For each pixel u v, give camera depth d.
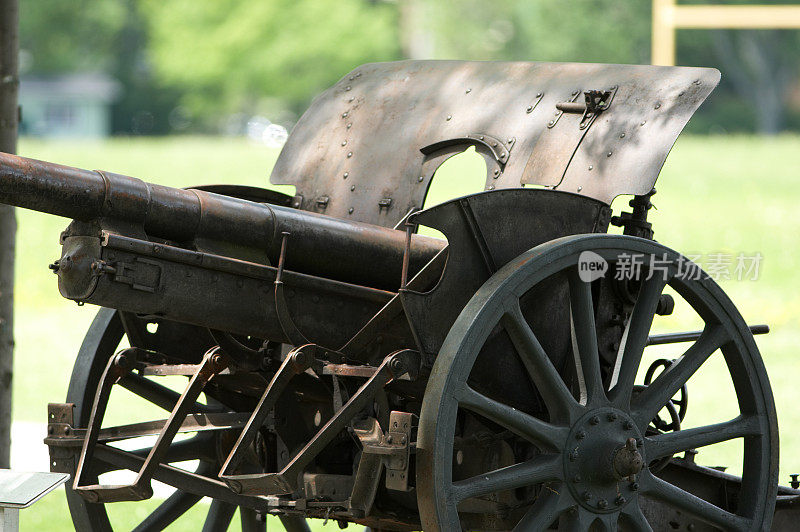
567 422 10.43
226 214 10.43
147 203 10.05
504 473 10.09
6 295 15.15
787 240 47.66
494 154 12.34
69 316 38.78
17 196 9.55
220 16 125.88
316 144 13.98
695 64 118.00
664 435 11.02
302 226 10.73
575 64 12.69
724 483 12.03
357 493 10.42
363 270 11.03
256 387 11.77
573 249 10.34
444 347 9.88
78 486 10.85
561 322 11.11
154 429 11.77
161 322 12.00
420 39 122.75
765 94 117.25
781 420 23.58
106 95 133.88
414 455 11.01
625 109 11.77
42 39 137.75
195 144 91.38
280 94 125.25
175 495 13.11
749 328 11.47
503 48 116.81
